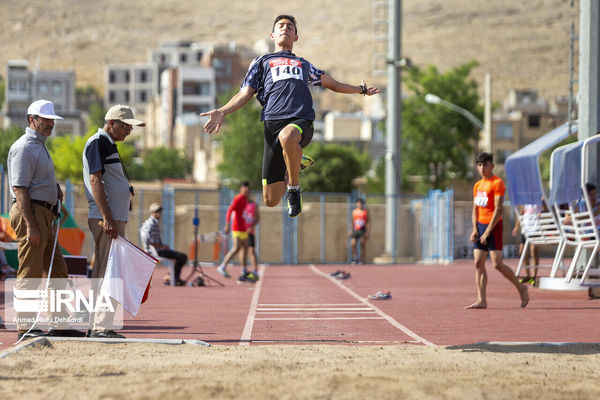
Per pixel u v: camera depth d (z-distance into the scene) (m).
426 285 49.81
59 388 15.16
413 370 17.00
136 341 20.97
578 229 38.69
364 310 33.09
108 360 18.28
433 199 87.94
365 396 14.30
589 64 42.06
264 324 27.69
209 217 85.88
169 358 18.58
